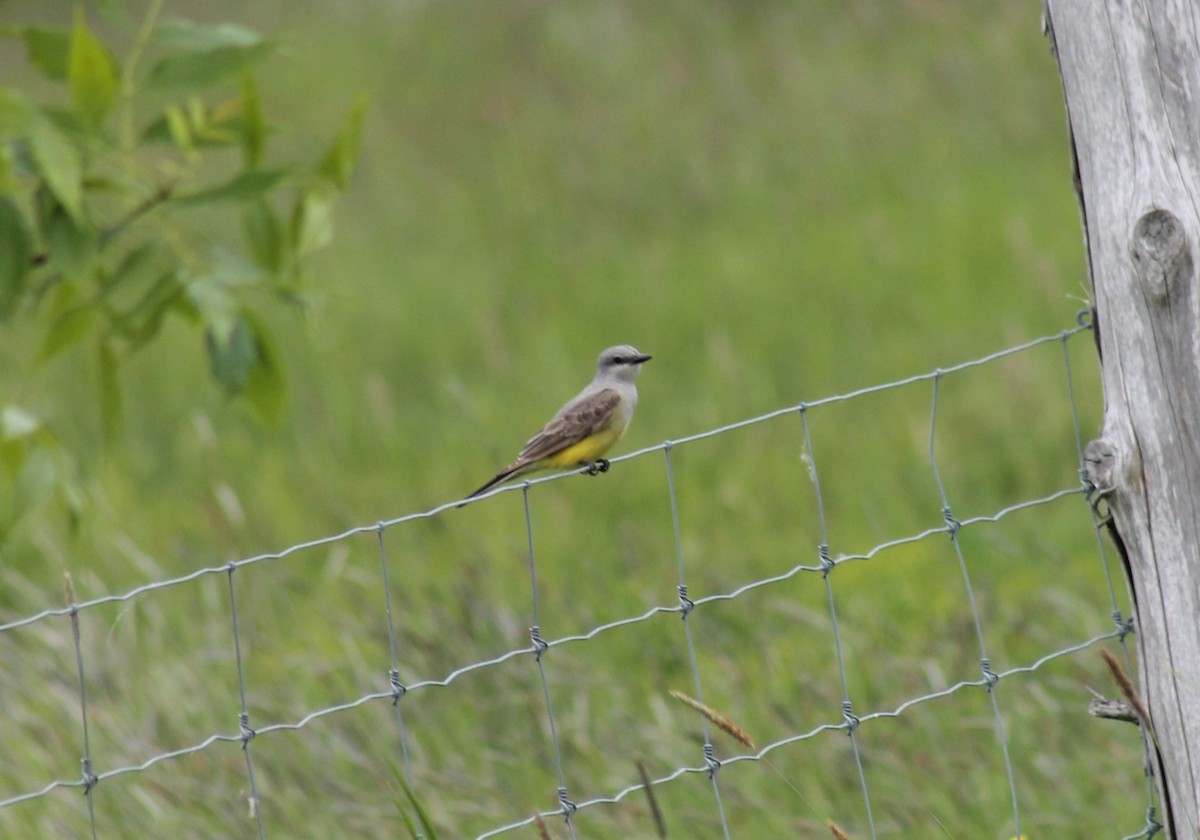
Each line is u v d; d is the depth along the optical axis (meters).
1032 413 16.11
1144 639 6.55
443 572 13.20
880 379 17.73
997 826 8.77
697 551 13.95
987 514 14.47
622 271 22.38
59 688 10.08
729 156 26.02
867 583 13.30
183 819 8.69
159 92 8.74
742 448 16.42
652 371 18.86
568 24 32.28
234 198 8.95
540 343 19.86
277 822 8.81
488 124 29.00
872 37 29.12
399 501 15.55
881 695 10.25
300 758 9.62
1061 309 18.31
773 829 8.92
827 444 16.36
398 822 8.61
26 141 8.66
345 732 9.74
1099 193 6.51
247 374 9.27
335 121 29.47
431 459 16.78
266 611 11.95
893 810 8.81
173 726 9.84
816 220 23.12
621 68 30.22
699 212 24.36
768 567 13.48
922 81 26.89
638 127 27.69
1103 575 13.01
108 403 9.47
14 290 8.80
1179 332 6.27
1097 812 8.91
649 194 25.23
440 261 23.73
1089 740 9.57
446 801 9.01
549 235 24.30
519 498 15.60
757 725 10.04
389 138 28.80
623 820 8.85
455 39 32.62
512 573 13.05
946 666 10.57
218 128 9.23
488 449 16.62
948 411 16.80
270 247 9.34
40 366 9.34
